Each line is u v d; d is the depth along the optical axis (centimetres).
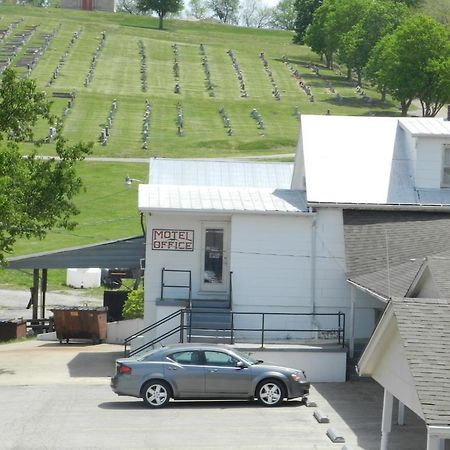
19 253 6412
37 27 17000
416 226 3466
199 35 18850
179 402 2762
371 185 3631
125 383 2669
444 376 1582
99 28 17625
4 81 3688
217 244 3588
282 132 10450
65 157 3750
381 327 1808
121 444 2219
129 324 4409
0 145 3909
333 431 2291
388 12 14638
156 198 3569
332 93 13425
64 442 2230
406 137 3825
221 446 2208
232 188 3750
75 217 7356
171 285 3572
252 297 3516
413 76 11506
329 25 15338
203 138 9962
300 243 3531
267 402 2695
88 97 11781
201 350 2711
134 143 9581
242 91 12975
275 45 18400
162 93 12519
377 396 2919
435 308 1745
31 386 3067
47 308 5688
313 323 3516
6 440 2242
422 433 2353
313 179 3616
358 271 3231
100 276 6538
